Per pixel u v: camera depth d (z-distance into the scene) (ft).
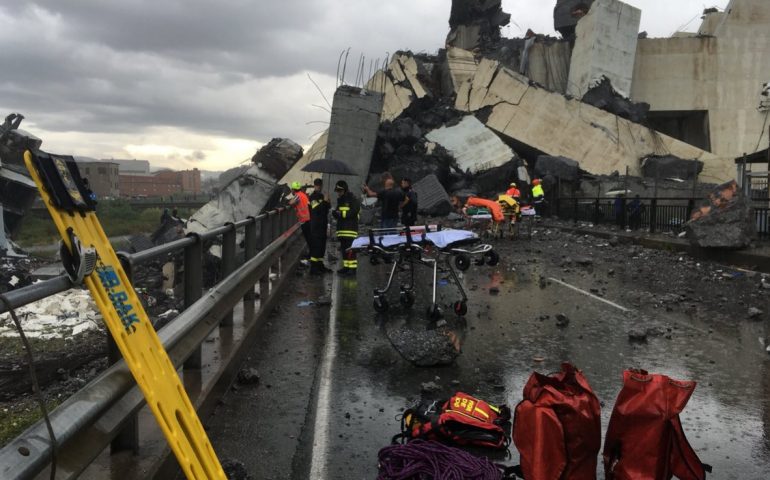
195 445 8.79
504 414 14.84
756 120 143.84
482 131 121.70
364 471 12.37
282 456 12.88
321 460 12.79
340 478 12.05
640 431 10.33
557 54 149.69
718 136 144.66
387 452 11.98
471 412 13.83
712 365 20.70
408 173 111.04
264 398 16.56
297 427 14.49
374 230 29.60
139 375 8.12
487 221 73.10
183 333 13.01
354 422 15.02
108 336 10.19
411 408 15.01
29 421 18.43
